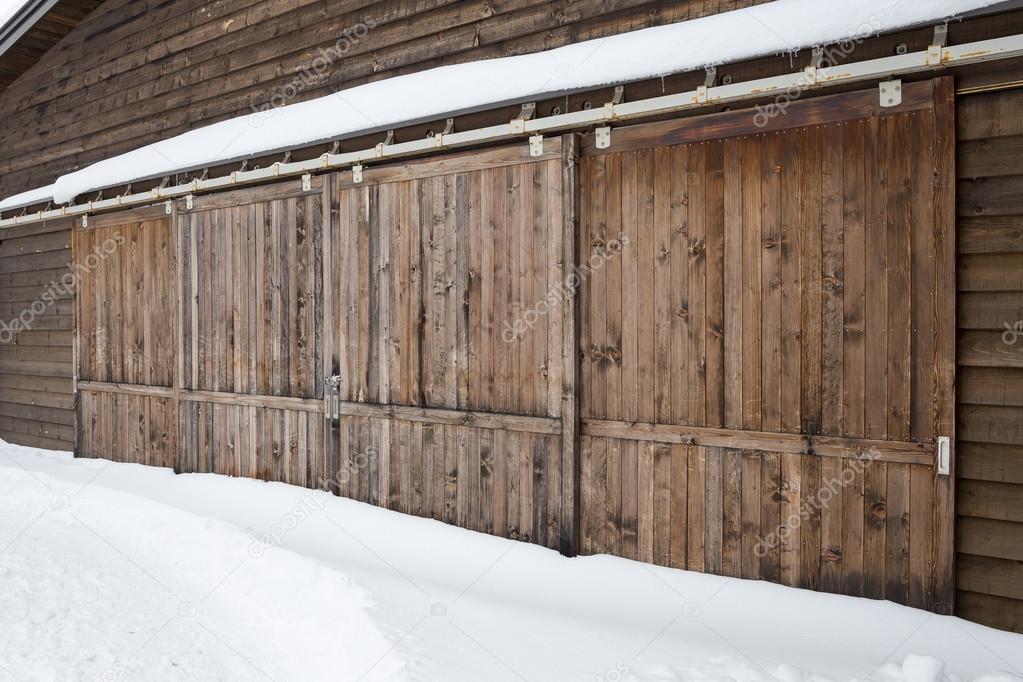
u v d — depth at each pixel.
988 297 3.28
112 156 7.75
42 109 8.66
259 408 6.09
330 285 5.53
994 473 3.26
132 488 6.31
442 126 4.89
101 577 4.44
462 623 3.43
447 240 4.90
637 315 4.16
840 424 3.59
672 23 4.10
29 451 8.34
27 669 3.27
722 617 3.53
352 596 3.66
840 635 3.28
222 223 6.32
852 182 3.55
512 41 4.79
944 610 3.33
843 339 3.59
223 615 3.88
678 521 4.03
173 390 6.77
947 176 3.31
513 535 4.59
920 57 3.24
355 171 5.36
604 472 4.27
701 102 3.77
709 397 3.95
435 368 4.98
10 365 8.95
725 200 3.89
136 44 7.50
